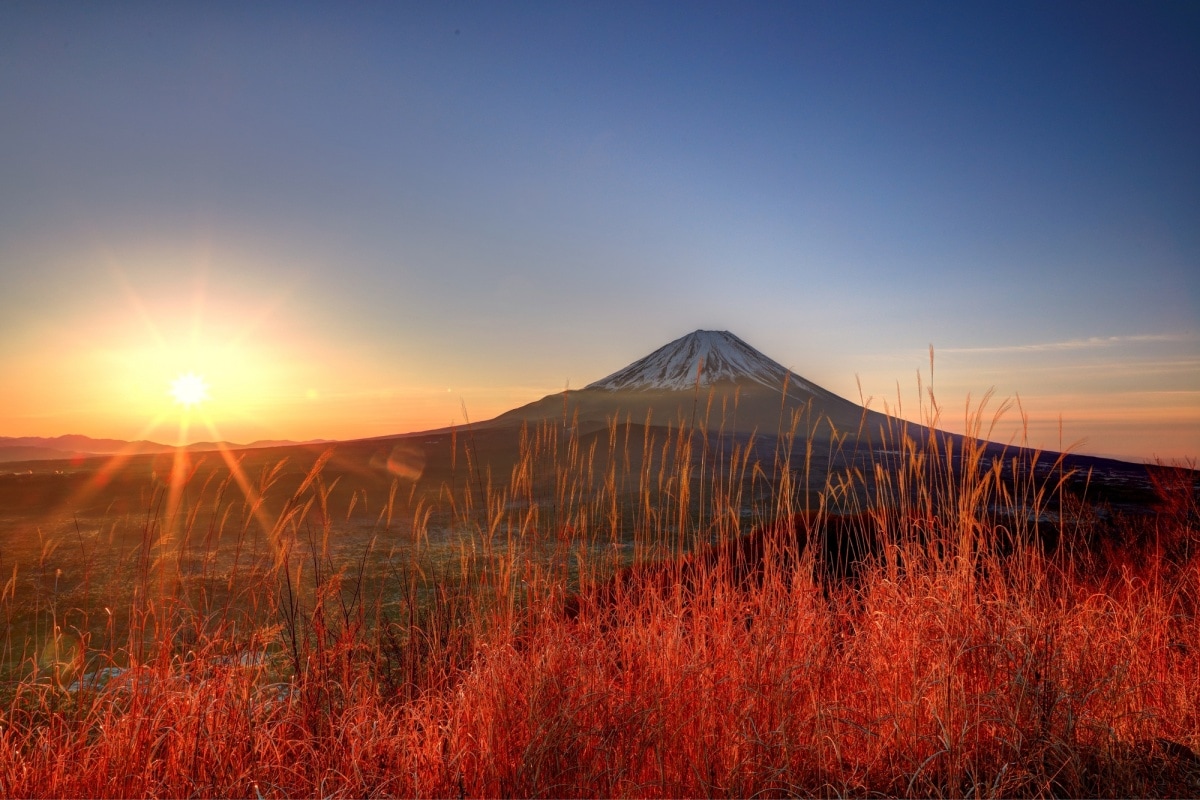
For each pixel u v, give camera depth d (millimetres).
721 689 3186
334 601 4543
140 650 3475
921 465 4133
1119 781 2727
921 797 2676
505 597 3969
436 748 2936
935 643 3410
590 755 2838
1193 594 4492
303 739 3178
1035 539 4016
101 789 2766
